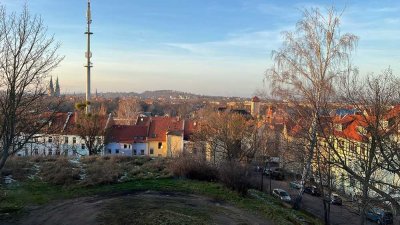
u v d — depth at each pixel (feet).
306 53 77.05
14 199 55.62
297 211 70.59
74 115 163.84
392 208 56.24
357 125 69.46
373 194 75.77
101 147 153.38
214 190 67.00
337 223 85.40
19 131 53.72
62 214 50.08
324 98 70.18
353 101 57.06
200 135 132.98
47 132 71.31
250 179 76.54
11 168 69.97
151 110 523.29
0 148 53.67
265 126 115.24
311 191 119.55
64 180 67.00
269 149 122.11
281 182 139.85
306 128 73.51
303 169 80.69
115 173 73.05
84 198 58.80
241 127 121.80
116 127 206.08
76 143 172.35
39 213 50.19
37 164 78.59
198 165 76.02
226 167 72.28
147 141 201.05
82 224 46.26
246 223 50.37
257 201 64.08
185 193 64.59
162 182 71.15
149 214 51.16
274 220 53.16
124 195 61.57
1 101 47.39
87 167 78.28
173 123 209.87
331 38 75.97
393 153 48.88
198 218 50.78
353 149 61.82
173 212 52.85
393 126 53.72
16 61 46.80
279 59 80.12
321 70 75.31
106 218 48.85
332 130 63.26
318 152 65.05
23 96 49.67
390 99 54.19
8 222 46.14
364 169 55.47
